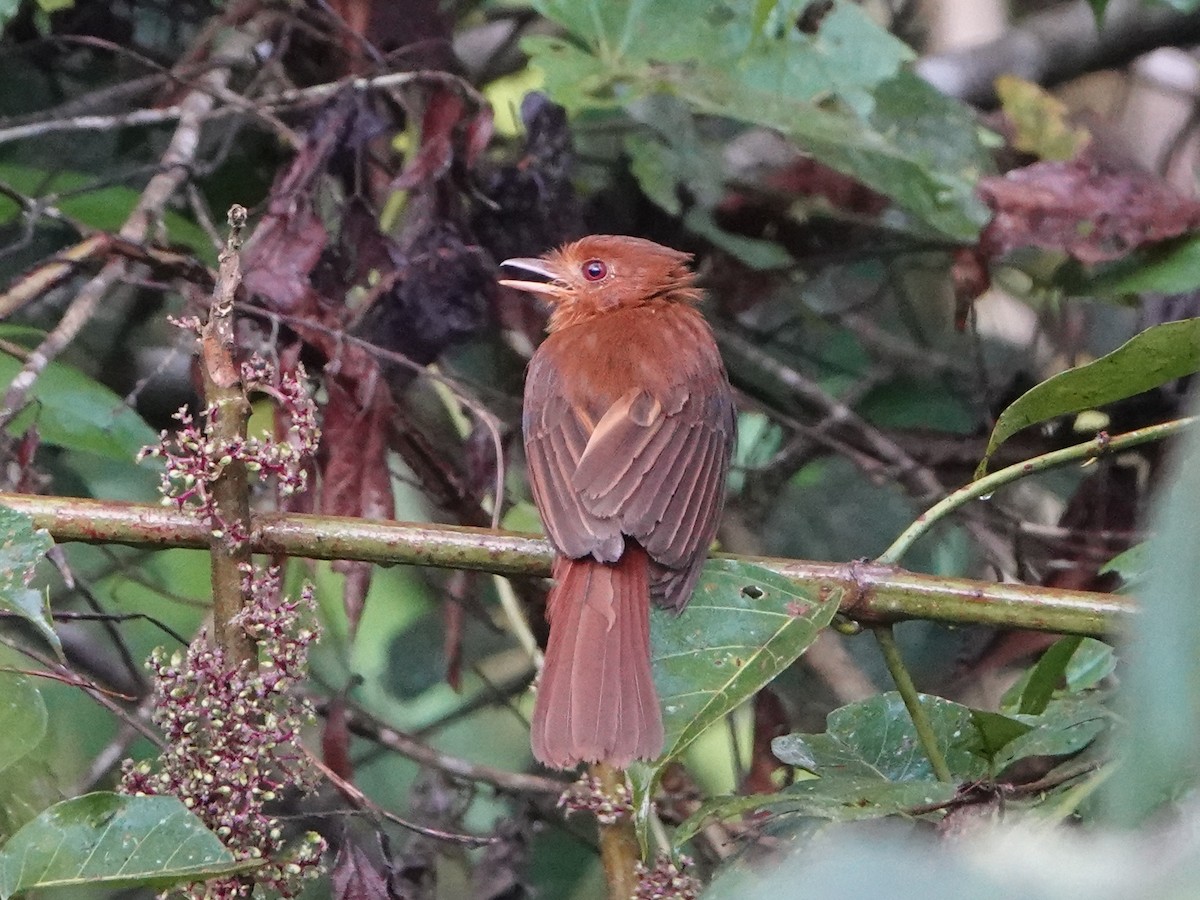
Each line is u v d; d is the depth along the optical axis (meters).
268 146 10.93
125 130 11.23
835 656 11.15
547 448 7.96
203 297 8.45
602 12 10.15
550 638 6.63
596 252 9.38
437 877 10.92
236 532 5.84
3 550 5.31
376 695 12.08
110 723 10.45
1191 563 2.32
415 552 6.49
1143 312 11.31
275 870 5.50
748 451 12.16
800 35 10.27
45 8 9.40
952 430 12.31
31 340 10.75
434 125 9.23
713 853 9.21
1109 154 11.43
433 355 9.23
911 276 13.07
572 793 6.85
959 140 10.55
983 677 11.09
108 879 4.93
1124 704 2.48
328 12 9.71
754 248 11.54
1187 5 11.00
